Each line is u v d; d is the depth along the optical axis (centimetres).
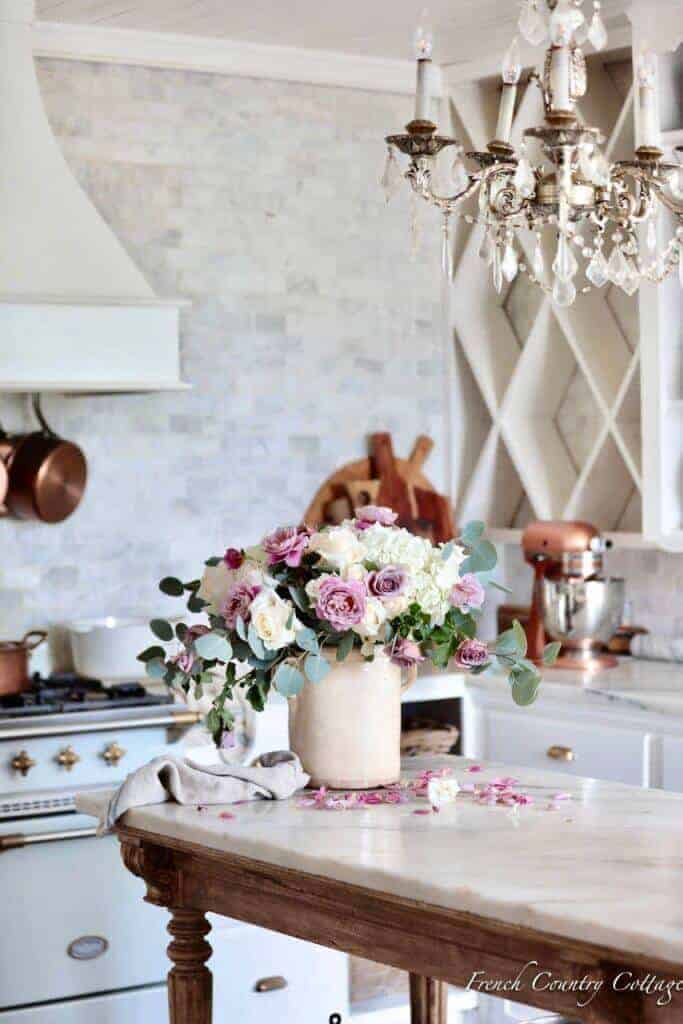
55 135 464
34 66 428
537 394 523
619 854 236
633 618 510
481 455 527
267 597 277
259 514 501
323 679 289
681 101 450
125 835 275
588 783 296
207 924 276
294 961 423
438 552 287
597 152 257
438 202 271
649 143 263
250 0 427
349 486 512
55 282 411
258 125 497
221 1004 414
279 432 504
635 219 264
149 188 480
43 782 403
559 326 510
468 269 529
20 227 412
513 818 263
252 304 498
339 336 516
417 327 532
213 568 292
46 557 464
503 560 548
